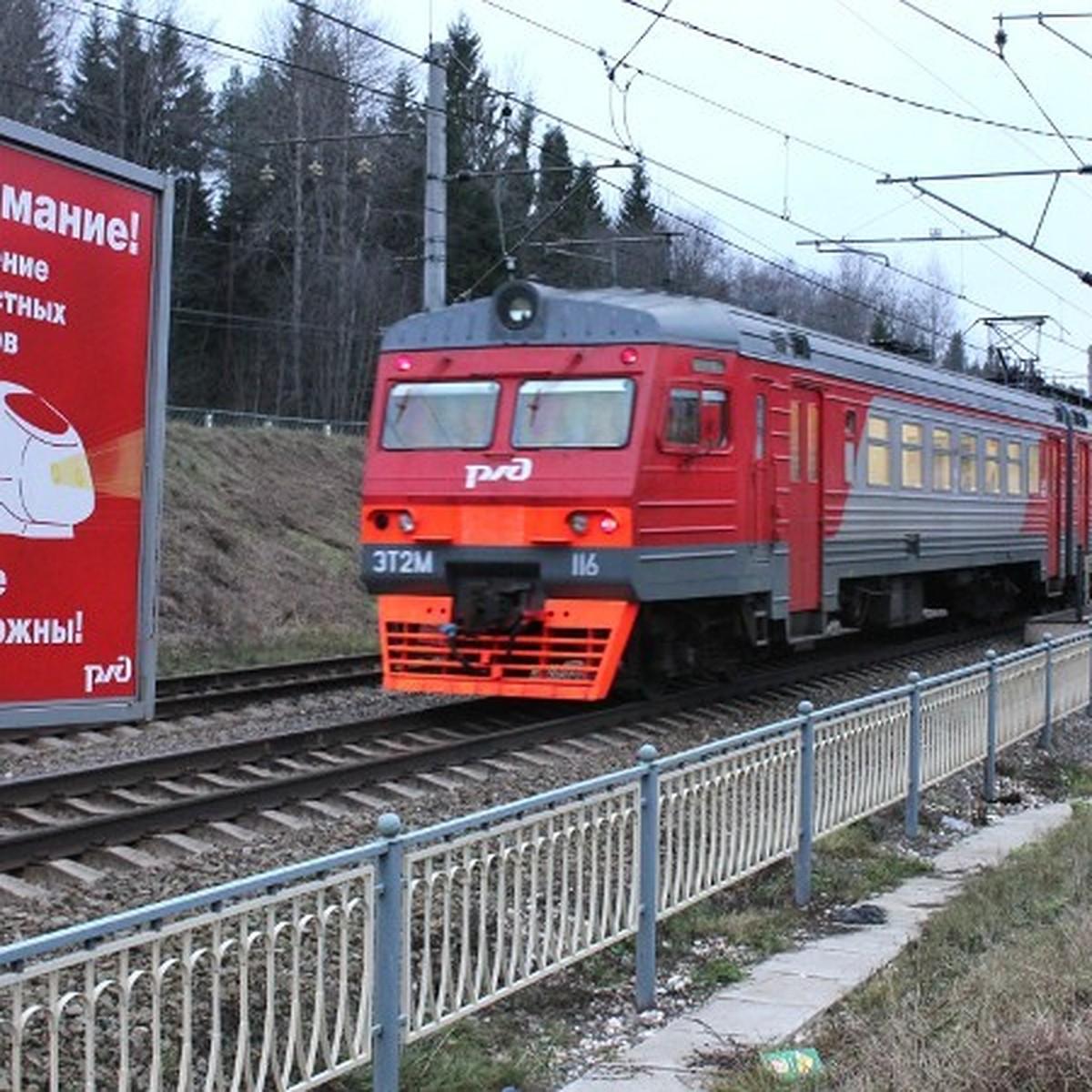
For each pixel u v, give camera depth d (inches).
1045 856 360.8
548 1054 241.6
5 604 223.6
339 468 1216.2
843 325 2244.1
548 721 524.4
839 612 683.4
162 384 243.3
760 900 338.6
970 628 906.1
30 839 316.2
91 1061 164.4
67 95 1697.8
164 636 788.0
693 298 544.1
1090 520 1028.5
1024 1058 204.7
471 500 512.4
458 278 1941.4
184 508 963.3
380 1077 206.1
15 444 222.7
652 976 268.2
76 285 229.5
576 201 2028.8
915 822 417.4
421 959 220.2
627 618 496.1
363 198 2076.8
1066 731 603.5
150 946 182.2
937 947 291.6
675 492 510.0
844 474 636.1
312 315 2068.2
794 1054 229.5
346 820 368.5
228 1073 214.7
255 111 2064.5
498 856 234.2
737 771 309.1
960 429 778.2
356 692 610.2
